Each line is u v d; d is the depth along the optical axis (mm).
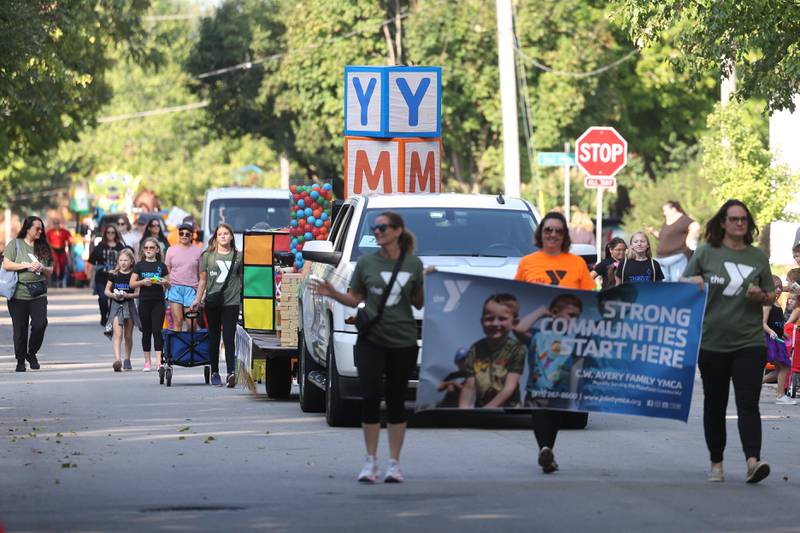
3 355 56312
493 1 106625
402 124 48750
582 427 32812
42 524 20891
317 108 112875
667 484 24594
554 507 22219
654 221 85000
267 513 21703
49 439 30422
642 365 25672
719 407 25234
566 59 107688
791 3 41219
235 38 124000
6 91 75438
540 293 25641
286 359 39562
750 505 22484
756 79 43500
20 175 171250
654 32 43500
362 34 111062
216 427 32656
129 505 22453
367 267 24891
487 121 110375
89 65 89125
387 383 24953
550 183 99688
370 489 23938
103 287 64688
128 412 36094
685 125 122625
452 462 27125
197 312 43938
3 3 63375
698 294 25344
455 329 25516
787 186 60156
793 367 39500
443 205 35156
